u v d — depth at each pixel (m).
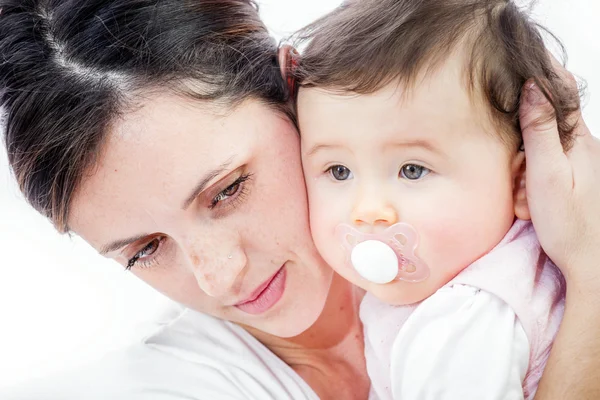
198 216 1.02
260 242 1.06
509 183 1.02
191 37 1.03
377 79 0.96
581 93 1.30
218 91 1.01
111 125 0.97
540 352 1.04
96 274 1.86
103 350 1.38
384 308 1.15
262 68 1.08
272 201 1.05
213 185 1.00
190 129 0.98
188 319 1.27
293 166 1.07
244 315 1.15
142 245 1.08
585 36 1.61
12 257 1.91
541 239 1.05
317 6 1.57
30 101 1.00
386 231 1.00
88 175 0.99
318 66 1.02
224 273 1.03
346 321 1.30
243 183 1.03
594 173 1.06
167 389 1.24
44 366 1.57
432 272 1.02
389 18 0.99
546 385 1.03
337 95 0.99
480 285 1.00
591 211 1.03
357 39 1.00
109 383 1.27
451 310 1.00
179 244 1.04
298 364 1.29
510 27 1.00
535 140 1.02
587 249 1.03
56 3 1.03
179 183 0.98
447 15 0.97
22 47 1.01
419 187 0.99
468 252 1.01
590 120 1.59
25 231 1.94
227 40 1.06
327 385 1.28
